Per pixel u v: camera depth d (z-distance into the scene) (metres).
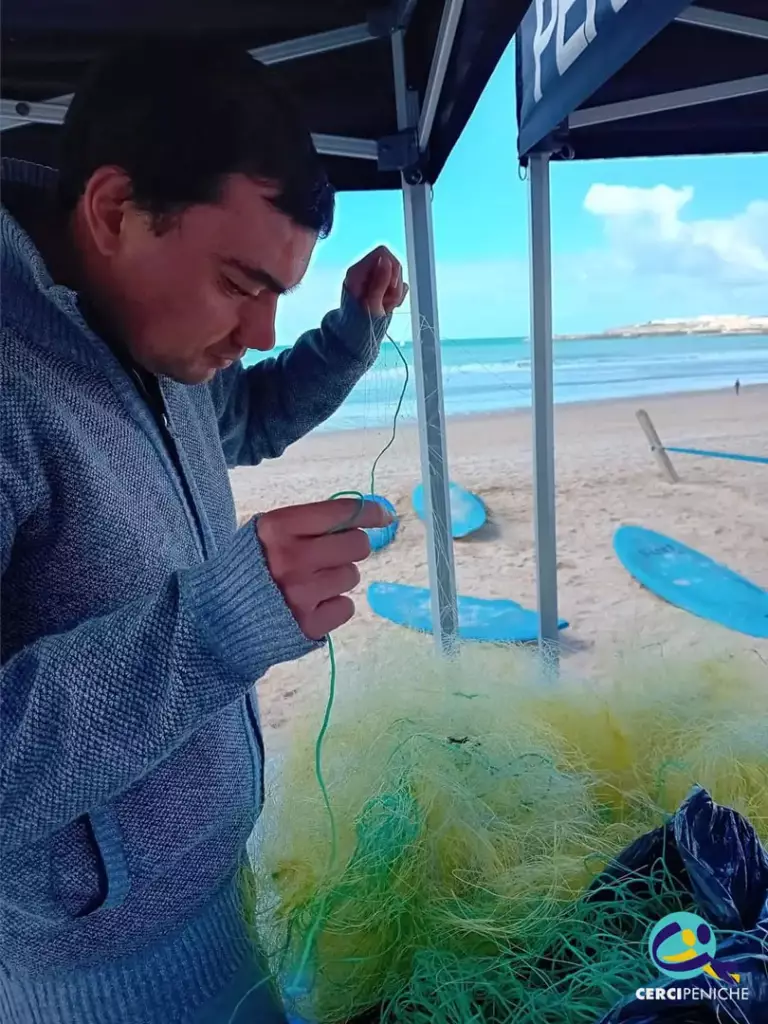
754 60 1.28
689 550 4.02
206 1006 0.68
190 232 0.52
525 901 0.73
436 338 1.48
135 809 0.60
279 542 0.48
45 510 0.54
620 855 0.74
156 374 0.66
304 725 1.08
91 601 0.57
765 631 2.84
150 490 0.62
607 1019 0.55
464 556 4.27
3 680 0.49
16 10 0.94
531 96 1.17
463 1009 0.63
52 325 0.56
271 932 0.79
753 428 7.68
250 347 0.61
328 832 0.85
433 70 1.11
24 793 0.49
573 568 3.94
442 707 1.06
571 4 0.86
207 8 1.00
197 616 0.48
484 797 0.87
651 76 1.30
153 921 0.64
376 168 1.42
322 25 1.08
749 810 0.88
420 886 0.76
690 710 1.09
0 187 0.60
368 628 2.49
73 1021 0.64
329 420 1.10
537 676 1.23
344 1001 0.72
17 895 0.57
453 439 6.47
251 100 0.50
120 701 0.48
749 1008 0.53
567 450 7.03
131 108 0.50
